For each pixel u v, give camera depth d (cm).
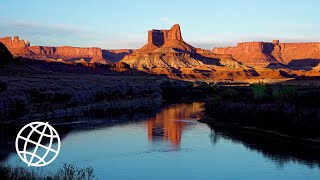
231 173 3784
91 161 4156
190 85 18438
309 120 5853
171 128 6694
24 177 2897
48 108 8194
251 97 8538
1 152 4281
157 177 3631
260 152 4725
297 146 5103
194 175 3716
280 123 6203
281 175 3734
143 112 9638
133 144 5141
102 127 6681
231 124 7062
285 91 7725
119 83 13550
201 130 6475
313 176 3700
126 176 3641
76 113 8844
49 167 3753
